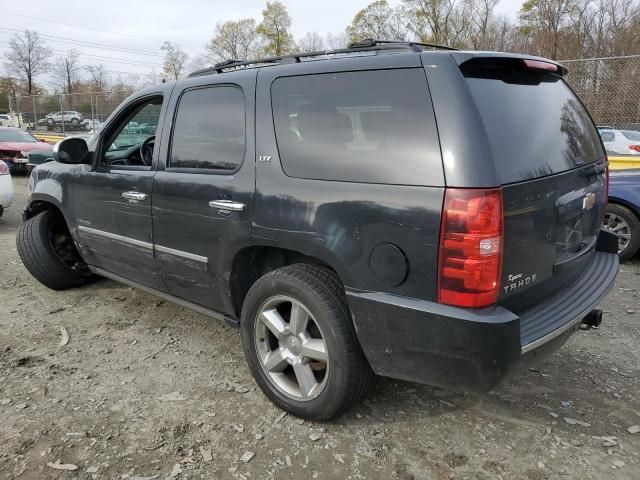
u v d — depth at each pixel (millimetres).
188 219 3088
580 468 2400
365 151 2311
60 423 2723
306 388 2664
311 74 2572
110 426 2703
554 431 2674
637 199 5438
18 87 68375
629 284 4926
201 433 2650
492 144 2082
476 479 2334
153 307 4352
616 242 3211
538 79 2672
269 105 2715
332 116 2455
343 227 2332
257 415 2805
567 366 3336
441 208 2045
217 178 2904
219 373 3258
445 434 2650
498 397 2986
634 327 3922
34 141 15047
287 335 2709
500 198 2021
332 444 2564
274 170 2631
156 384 3125
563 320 2379
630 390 3051
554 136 2557
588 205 2797
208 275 3070
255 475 2357
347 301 2389
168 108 3320
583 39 34938
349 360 2445
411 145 2160
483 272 2014
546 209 2328
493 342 2031
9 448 2523
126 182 3525
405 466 2418
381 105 2275
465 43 42625
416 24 43406
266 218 2637
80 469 2385
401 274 2172
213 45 58781
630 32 33000
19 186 12148
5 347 3604
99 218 3867
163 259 3355
